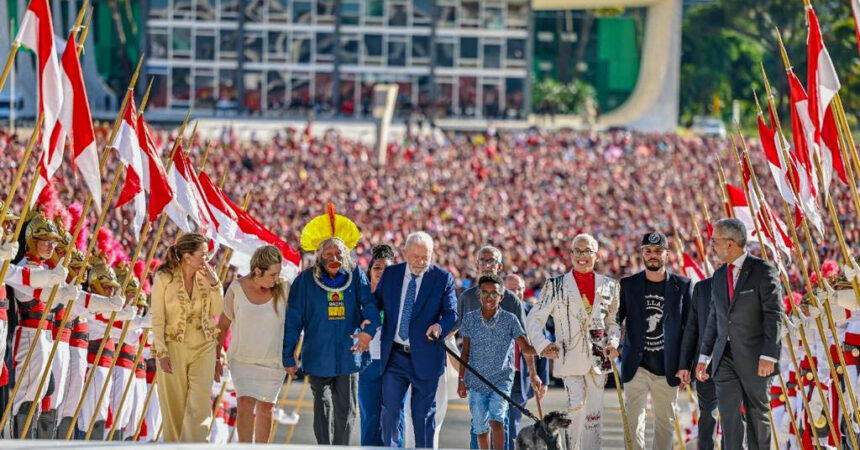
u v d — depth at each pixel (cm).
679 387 5647
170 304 4878
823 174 5000
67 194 11488
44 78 4634
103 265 5425
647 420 8469
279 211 16750
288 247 6338
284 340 5131
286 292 5194
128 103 5219
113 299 5162
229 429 7200
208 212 5900
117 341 6038
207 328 4938
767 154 5791
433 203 19088
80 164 4769
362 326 5216
